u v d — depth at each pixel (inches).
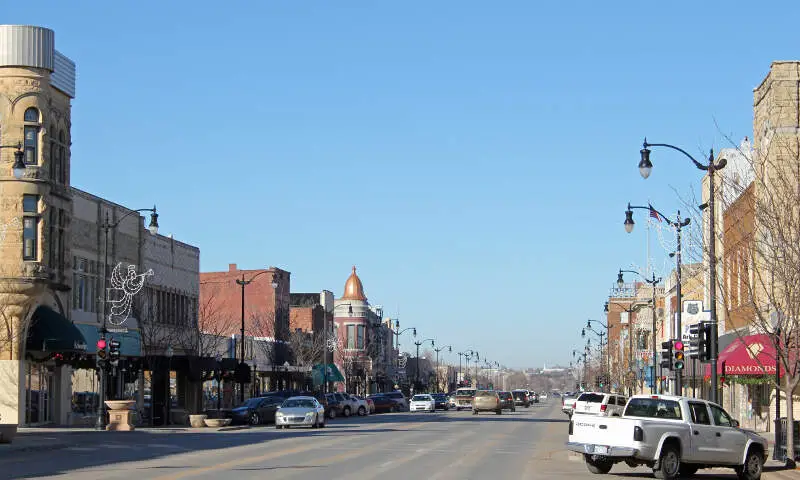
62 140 2071.9
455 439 1630.2
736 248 1615.4
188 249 2945.4
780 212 1224.2
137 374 2460.6
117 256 2420.0
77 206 2208.4
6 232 1895.9
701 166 1315.2
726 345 2001.7
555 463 1173.1
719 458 1029.2
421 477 935.7
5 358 1882.4
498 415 3125.0
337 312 5285.4
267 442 1512.1
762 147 1720.0
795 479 1056.8
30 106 1939.0
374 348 5575.8
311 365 3951.8
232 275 4060.0
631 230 1681.8
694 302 2332.7
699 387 2672.2
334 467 1034.1
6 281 1873.8
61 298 2058.3
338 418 2854.3
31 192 1920.5
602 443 1002.1
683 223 1959.9
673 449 995.9
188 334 2883.9
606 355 5231.3
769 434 1792.6
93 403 2278.5
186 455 1213.1
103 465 1054.4
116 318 2345.0
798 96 1656.0
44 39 1957.4
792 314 1168.8
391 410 3540.8
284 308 4072.3
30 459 1155.9
